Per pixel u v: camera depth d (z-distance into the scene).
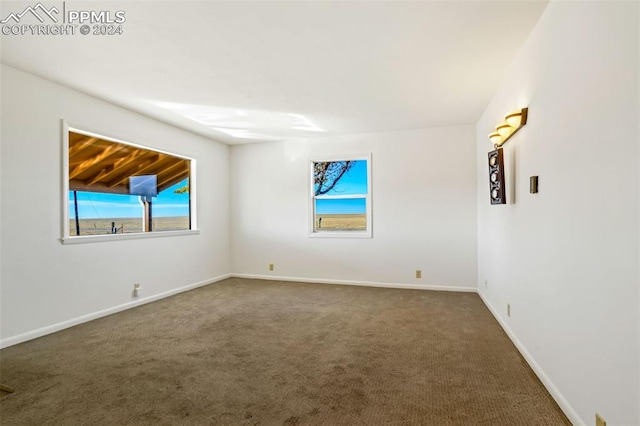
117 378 2.23
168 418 1.79
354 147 5.23
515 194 2.72
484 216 4.17
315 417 1.79
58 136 3.20
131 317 3.60
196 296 4.52
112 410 1.86
